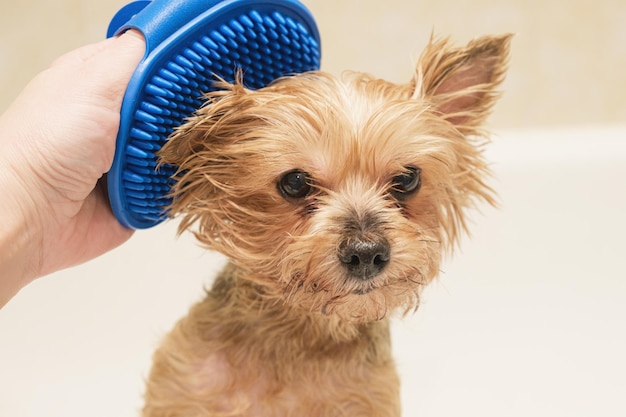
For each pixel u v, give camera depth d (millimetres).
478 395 786
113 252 811
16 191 492
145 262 812
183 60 485
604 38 909
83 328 803
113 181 500
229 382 551
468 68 547
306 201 512
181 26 484
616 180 821
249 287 548
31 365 791
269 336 548
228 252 521
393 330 805
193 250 808
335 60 895
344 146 506
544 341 800
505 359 796
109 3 873
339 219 500
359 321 518
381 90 536
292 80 523
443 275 813
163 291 810
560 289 812
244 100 506
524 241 819
